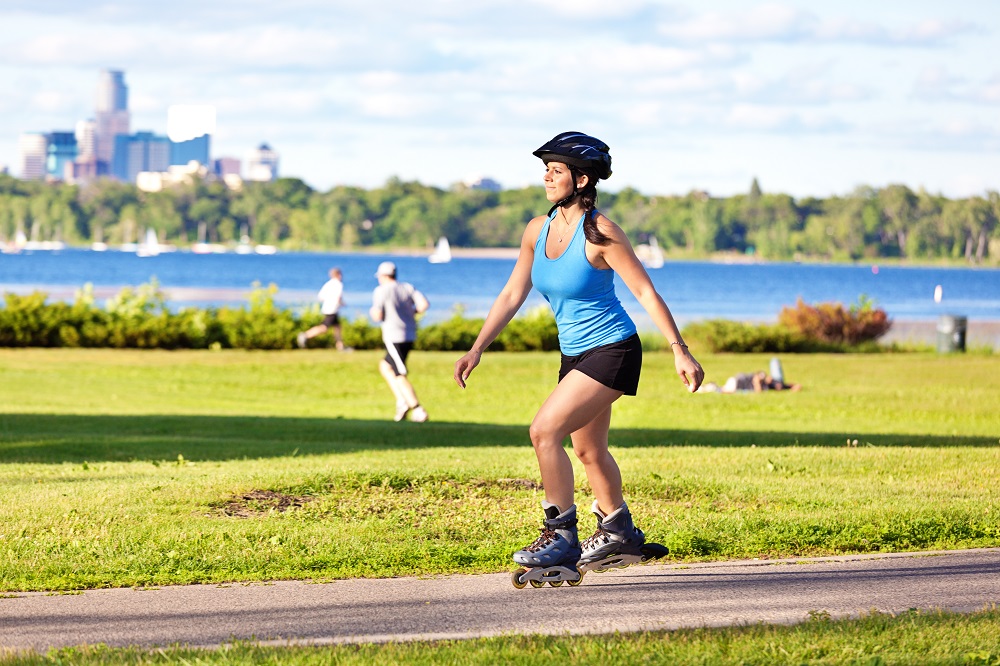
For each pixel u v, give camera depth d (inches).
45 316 2664.9
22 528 696.4
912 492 863.7
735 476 925.2
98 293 6309.1
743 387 2057.1
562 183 542.9
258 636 516.7
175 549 651.5
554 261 546.3
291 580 622.2
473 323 2970.0
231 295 6437.0
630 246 540.1
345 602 576.7
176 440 1189.1
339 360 2487.7
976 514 769.6
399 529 719.1
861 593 595.2
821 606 569.9
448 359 2593.5
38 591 592.7
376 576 632.4
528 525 735.7
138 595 587.5
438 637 514.9
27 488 834.8
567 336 555.2
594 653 469.1
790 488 868.6
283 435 1290.6
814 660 463.2
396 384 1546.5
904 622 516.7
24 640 510.6
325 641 505.4
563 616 551.5
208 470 938.7
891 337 3663.9
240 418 1472.7
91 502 773.3
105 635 518.9
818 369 2501.2
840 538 716.7
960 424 1624.0
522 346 2910.9
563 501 558.6
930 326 4584.2
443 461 1010.7
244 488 823.7
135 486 832.9
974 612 543.2
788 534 714.2
